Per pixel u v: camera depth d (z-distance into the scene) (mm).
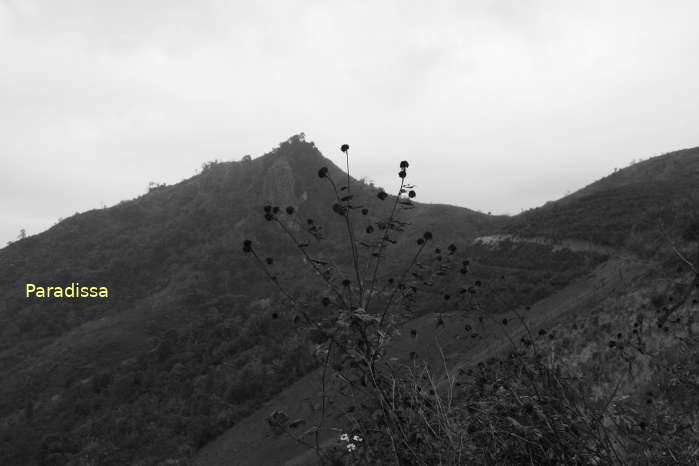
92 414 56719
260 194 138875
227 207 140500
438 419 2260
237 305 78375
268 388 47438
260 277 97562
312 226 2674
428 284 2580
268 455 33656
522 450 2244
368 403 2307
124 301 107312
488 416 2328
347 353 2227
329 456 2238
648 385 3883
